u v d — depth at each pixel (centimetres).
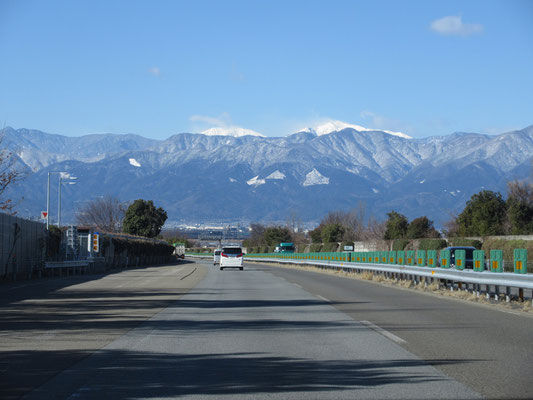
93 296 2166
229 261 5003
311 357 959
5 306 1791
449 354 978
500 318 1455
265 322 1400
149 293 2325
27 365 902
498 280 1808
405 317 1483
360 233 9575
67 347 1060
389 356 963
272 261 8644
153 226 9850
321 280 3359
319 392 732
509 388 747
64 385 773
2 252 3094
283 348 1044
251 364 905
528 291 2323
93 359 949
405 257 2962
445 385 764
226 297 2136
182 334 1214
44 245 3819
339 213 13312
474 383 775
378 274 3712
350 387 756
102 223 10631
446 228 7406
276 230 12975
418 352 997
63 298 2075
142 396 717
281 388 753
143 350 1030
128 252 6278
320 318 1474
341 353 993
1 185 4050
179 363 915
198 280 3347
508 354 976
